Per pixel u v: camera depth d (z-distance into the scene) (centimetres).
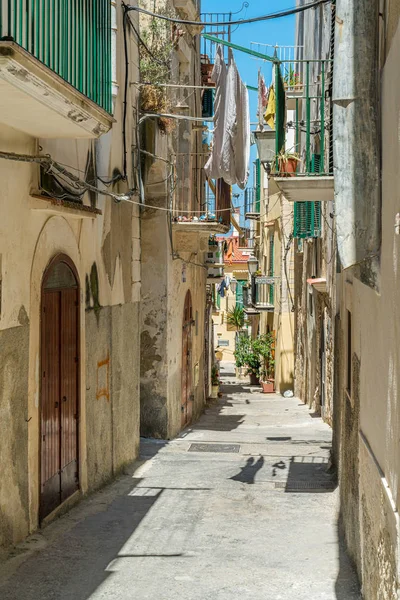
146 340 1526
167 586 629
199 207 1994
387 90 531
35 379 763
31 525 761
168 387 1530
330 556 726
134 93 1255
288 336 2777
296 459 1252
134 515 870
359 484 670
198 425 1831
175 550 735
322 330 1902
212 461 1236
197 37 1956
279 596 609
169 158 1523
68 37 692
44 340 795
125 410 1175
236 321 4500
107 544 749
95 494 983
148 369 1523
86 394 958
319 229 1875
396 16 492
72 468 900
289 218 2761
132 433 1225
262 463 1213
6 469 696
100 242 1027
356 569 673
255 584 638
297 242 2533
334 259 1220
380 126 575
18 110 631
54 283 833
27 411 745
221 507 917
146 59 1390
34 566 670
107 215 1064
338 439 1045
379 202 575
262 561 705
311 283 1772
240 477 1100
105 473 1047
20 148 729
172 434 1559
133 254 1231
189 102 1755
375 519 559
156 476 1112
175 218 1569
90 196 977
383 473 538
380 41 576
